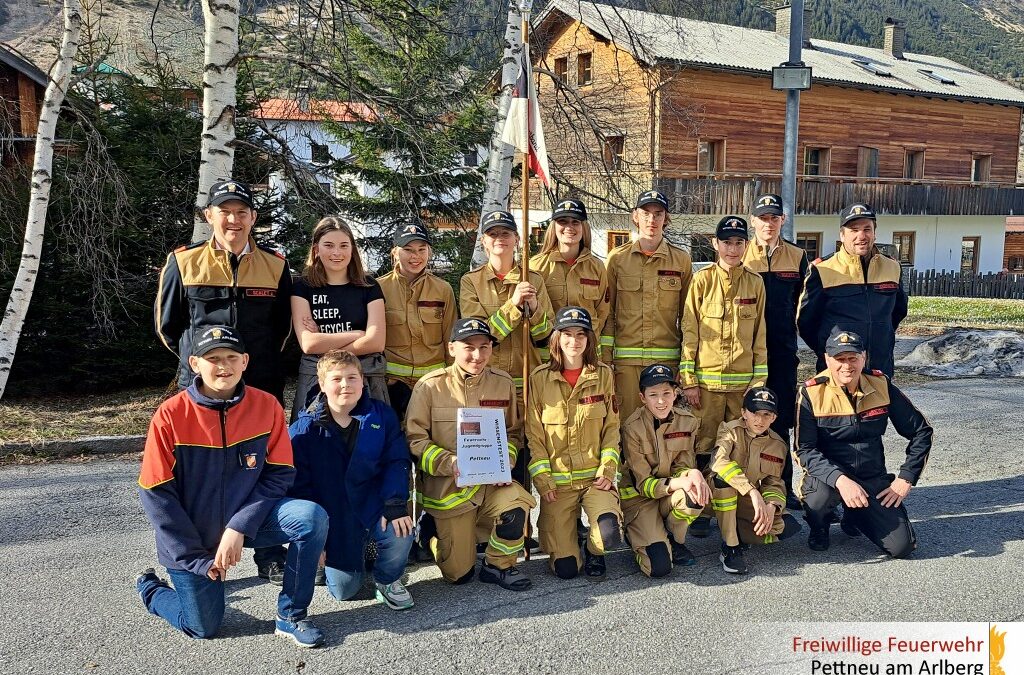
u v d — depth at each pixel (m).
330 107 12.11
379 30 10.41
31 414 7.63
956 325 15.40
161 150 9.27
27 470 6.41
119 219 8.41
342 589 4.04
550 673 3.35
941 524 5.21
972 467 6.56
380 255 11.68
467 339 4.18
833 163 24.91
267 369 4.46
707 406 5.20
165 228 9.36
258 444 3.65
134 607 3.97
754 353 5.20
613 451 4.41
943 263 28.19
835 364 4.75
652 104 20.02
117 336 8.95
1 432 6.97
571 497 4.41
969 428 7.88
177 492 3.56
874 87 24.25
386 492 3.94
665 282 5.25
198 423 3.55
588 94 13.42
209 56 7.10
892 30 30.95
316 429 3.97
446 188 11.53
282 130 10.57
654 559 4.34
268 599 4.10
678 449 4.57
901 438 7.61
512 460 4.53
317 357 4.38
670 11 11.41
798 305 5.65
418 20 9.90
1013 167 29.86
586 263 5.05
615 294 5.32
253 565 4.60
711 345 5.12
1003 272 27.41
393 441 4.06
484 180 11.77
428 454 4.18
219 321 4.30
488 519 4.36
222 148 7.15
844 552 4.77
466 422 4.20
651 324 5.24
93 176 8.36
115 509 5.46
